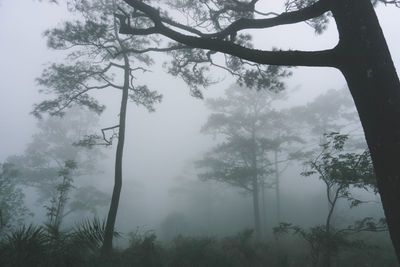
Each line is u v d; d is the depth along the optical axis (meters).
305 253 11.21
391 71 2.83
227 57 9.36
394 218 2.54
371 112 2.79
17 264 4.23
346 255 10.64
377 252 10.61
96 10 11.84
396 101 2.71
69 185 12.14
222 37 5.07
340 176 8.03
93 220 5.36
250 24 4.58
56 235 4.94
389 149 2.62
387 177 2.61
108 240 10.28
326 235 7.83
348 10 3.14
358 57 2.97
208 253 8.82
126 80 13.41
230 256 8.80
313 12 3.71
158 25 4.44
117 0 11.66
